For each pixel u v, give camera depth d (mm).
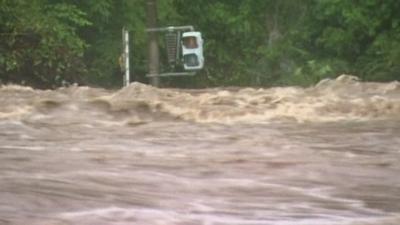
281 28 135375
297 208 22234
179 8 137250
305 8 129250
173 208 21938
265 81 131000
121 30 122875
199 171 26516
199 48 86000
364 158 28969
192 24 138375
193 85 128375
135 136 34000
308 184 24969
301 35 127375
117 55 119688
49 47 88312
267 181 25297
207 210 21859
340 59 118062
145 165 27297
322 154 29672
